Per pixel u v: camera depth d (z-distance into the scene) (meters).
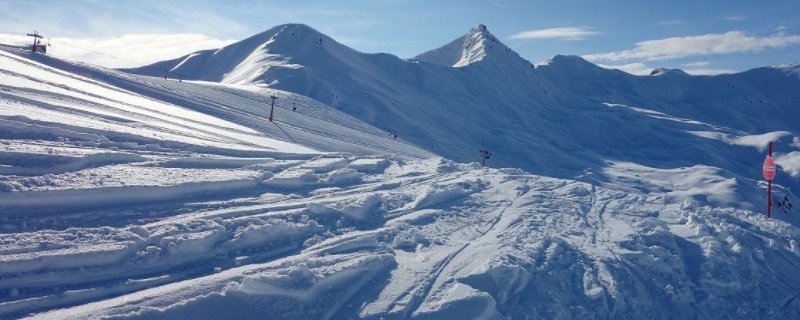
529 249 7.68
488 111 102.69
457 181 11.91
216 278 5.62
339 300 5.74
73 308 4.86
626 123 114.06
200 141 12.15
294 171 10.52
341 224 8.04
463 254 7.37
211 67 129.62
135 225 6.52
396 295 5.98
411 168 13.49
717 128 121.50
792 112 194.50
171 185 7.89
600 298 6.73
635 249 8.45
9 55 22.94
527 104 122.31
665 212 11.02
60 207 6.60
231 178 8.93
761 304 7.67
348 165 12.42
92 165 8.27
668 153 97.75
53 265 5.30
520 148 73.06
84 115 12.62
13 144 8.15
